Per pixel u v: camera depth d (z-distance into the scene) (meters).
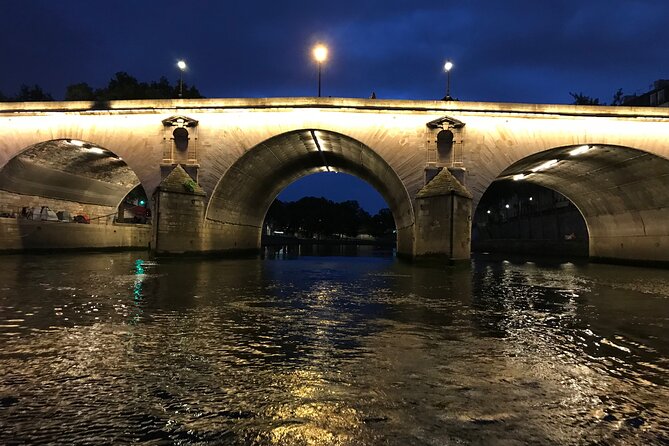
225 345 6.04
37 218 31.39
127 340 6.23
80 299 9.93
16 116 26.78
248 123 25.98
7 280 13.59
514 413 3.90
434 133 25.11
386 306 9.70
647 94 49.41
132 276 15.28
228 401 4.05
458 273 20.00
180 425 3.55
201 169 26.17
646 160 24.78
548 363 5.46
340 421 3.66
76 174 33.12
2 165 26.89
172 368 4.99
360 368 5.10
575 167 28.83
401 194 27.70
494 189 58.53
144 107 26.14
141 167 26.30
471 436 3.43
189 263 23.28
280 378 4.70
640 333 7.27
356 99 25.12
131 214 49.44
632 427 3.66
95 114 26.47
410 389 4.44
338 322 7.79
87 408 3.86
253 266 22.66
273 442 3.28
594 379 4.88
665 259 26.38
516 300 11.04
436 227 23.83
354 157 31.41
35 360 5.23
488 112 24.91
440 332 7.12
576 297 11.88
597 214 32.94
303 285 13.63
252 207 37.03
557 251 43.19
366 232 153.00
